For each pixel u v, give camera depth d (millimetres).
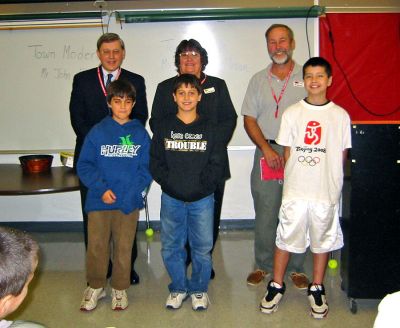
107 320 2516
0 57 3734
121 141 2527
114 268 2611
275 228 2916
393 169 2340
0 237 921
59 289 2914
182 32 3676
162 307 2652
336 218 2469
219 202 2822
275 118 2816
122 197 2523
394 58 3670
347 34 3635
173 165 2416
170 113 2631
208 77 2725
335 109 2418
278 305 2646
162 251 2580
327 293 2789
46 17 3635
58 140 3852
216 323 2465
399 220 2389
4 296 890
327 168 2412
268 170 2787
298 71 2809
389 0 3596
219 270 3174
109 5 3631
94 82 2771
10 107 3812
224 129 2617
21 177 3127
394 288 2459
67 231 4078
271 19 3633
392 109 3740
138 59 3721
